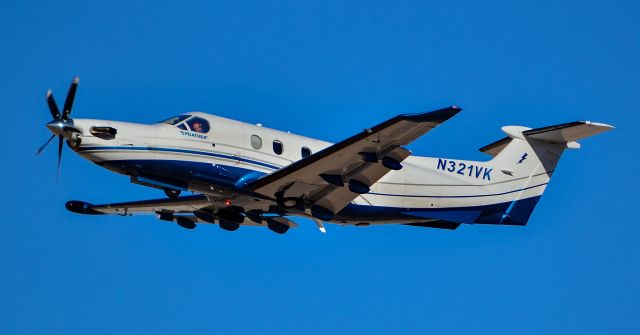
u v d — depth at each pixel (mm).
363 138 66438
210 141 73438
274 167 75062
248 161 74312
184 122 73500
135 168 71938
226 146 73812
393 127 64688
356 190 72625
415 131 64938
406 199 80750
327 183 73188
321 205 76688
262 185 72938
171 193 75938
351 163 70312
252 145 74750
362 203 78625
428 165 82875
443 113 61844
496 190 85312
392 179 79812
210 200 79750
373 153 68250
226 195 75625
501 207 85688
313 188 74062
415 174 80938
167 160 72125
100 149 70750
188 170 72812
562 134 84312
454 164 83812
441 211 82938
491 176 85188
